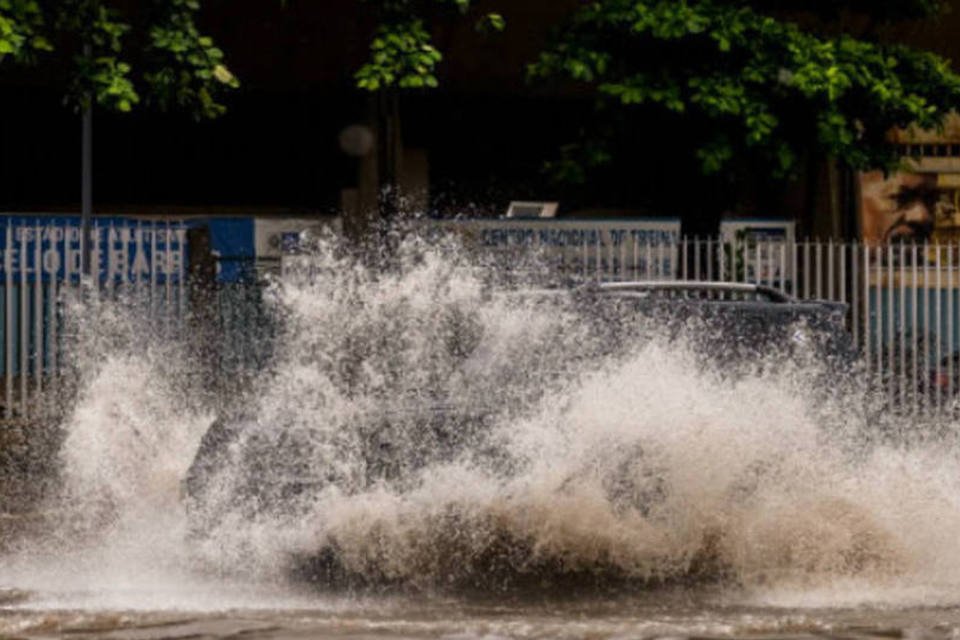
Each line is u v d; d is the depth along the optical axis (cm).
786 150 4766
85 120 4719
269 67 5628
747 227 5612
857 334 5062
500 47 5744
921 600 2320
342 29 5597
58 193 5709
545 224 5209
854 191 5941
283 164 5816
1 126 5638
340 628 1988
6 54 4238
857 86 4825
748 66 4703
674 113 4834
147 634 1948
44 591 2433
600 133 4938
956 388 5003
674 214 5281
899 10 5094
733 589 2428
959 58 5938
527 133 5962
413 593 2359
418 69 4522
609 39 4806
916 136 5991
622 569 2411
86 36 4300
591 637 1911
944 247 5169
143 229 4856
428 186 5875
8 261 4803
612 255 5044
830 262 5028
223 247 5331
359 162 5744
